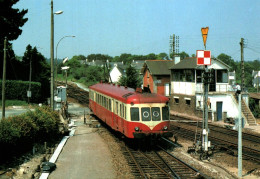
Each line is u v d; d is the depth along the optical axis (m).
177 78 41.12
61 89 31.84
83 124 27.98
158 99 17.89
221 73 36.59
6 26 43.44
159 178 11.88
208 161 15.45
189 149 17.05
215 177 12.31
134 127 17.39
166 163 14.09
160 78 49.56
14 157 14.62
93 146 18.22
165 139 21.02
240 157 13.04
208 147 16.98
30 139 16.41
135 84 47.06
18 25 45.25
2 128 13.65
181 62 41.47
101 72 93.69
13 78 51.22
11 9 44.47
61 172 12.83
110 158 15.30
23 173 12.37
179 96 39.84
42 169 12.81
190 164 14.36
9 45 45.66
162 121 17.69
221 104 34.53
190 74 37.72
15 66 51.81
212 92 34.66
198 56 16.47
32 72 53.47
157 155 16.20
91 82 86.25
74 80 98.56
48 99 52.97
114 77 98.19
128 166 13.78
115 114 20.59
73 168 13.45
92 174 12.52
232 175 12.99
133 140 19.05
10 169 12.84
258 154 17.45
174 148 18.17
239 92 13.30
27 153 15.75
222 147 18.22
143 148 18.19
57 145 18.41
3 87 24.39
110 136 21.66
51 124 19.05
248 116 31.27
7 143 13.76
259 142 20.86
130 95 18.09
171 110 42.25
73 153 16.38
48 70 58.19
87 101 49.78
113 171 12.97
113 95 21.23
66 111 31.17
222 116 32.94
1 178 11.63
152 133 17.38
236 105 32.38
